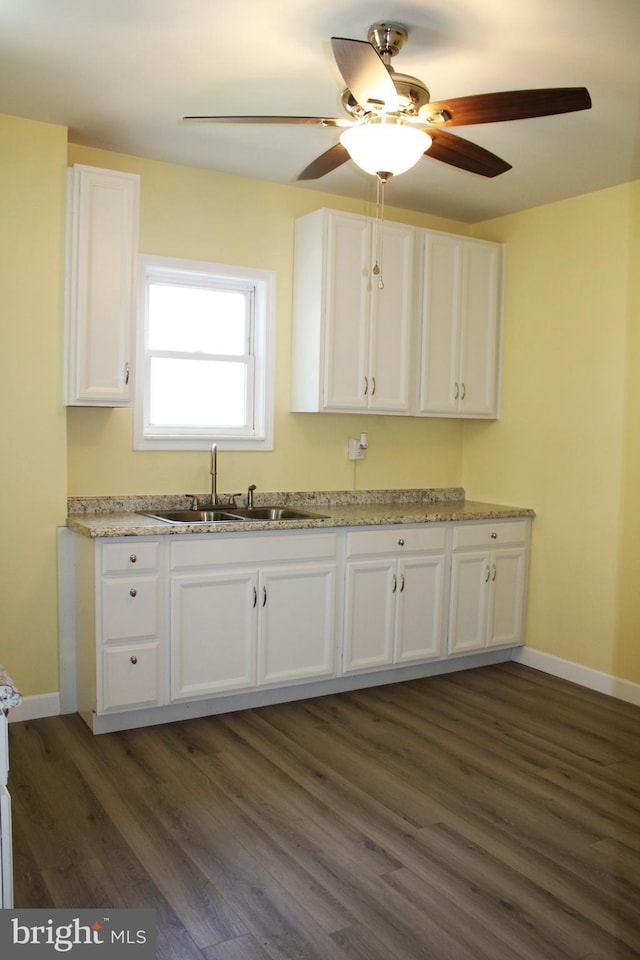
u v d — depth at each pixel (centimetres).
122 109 307
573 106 216
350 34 245
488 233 464
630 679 387
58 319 331
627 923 211
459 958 196
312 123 237
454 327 433
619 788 292
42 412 331
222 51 257
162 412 388
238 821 258
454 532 408
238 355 406
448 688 400
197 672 337
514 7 226
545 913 215
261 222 400
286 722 346
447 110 220
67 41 251
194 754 308
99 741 317
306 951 196
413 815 267
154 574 323
